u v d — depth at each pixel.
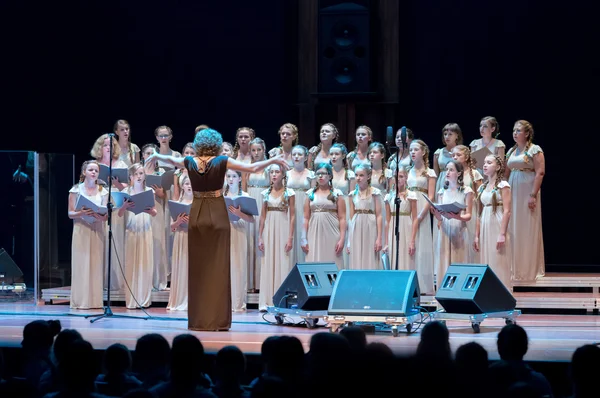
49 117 13.54
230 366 5.14
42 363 5.77
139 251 10.53
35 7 13.37
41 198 10.95
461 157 10.18
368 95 12.53
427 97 13.08
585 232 12.60
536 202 10.57
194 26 13.50
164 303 11.05
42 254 10.98
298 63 13.19
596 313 10.19
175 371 4.95
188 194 10.66
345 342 4.51
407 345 7.33
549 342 7.59
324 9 12.60
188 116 13.57
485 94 12.94
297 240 10.40
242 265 10.27
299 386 4.76
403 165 10.80
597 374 4.66
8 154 10.75
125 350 5.22
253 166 8.30
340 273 8.35
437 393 4.17
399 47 13.01
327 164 9.95
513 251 10.61
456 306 8.52
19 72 13.45
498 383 4.87
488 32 12.89
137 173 10.66
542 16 12.70
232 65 13.47
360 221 9.97
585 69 12.59
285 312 8.61
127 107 13.59
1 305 10.70
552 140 12.73
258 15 13.38
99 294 10.41
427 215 10.22
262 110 13.44
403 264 10.11
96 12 13.48
